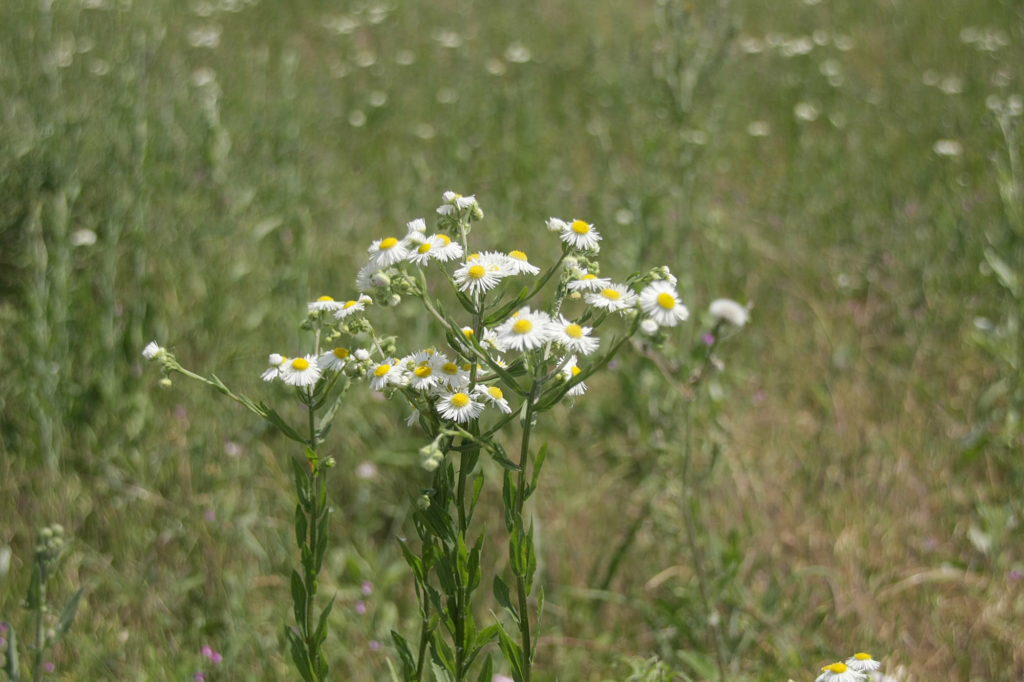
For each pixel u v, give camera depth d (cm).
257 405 200
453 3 1045
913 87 785
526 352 188
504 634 197
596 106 757
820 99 780
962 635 309
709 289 470
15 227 446
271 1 991
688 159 458
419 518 194
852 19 980
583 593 318
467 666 201
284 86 639
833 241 555
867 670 224
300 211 484
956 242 523
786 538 349
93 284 429
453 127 690
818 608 318
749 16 1001
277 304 444
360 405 391
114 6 779
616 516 362
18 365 381
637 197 485
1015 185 466
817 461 389
